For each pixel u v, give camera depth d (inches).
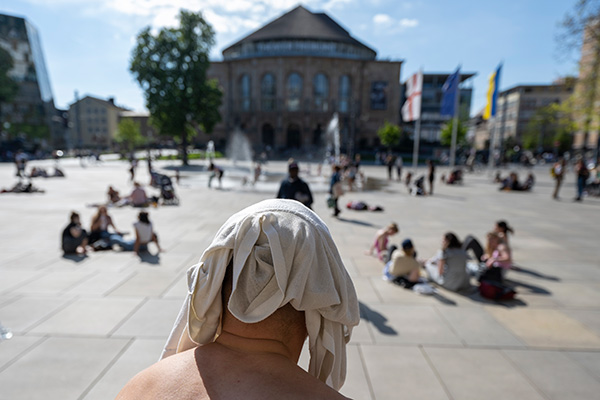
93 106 3577.8
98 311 174.1
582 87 893.2
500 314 178.4
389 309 183.2
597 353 144.3
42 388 118.2
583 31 809.5
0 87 2519.7
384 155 1895.9
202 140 2812.5
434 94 3085.6
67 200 564.4
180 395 23.7
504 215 469.4
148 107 1563.7
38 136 2738.7
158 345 144.9
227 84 2714.1
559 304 190.9
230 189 751.7
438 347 147.7
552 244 320.8
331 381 32.0
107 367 130.0
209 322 29.1
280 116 2581.2
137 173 1173.1
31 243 299.9
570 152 2426.2
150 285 208.2
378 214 468.1
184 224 388.5
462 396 117.9
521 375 129.5
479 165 1467.8
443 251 211.5
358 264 255.6
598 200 628.4
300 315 29.5
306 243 28.1
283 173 1216.2
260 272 27.3
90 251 275.7
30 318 166.1
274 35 2677.2
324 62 2546.8
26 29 2674.7
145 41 1518.2
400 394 118.7
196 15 1540.4
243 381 23.8
